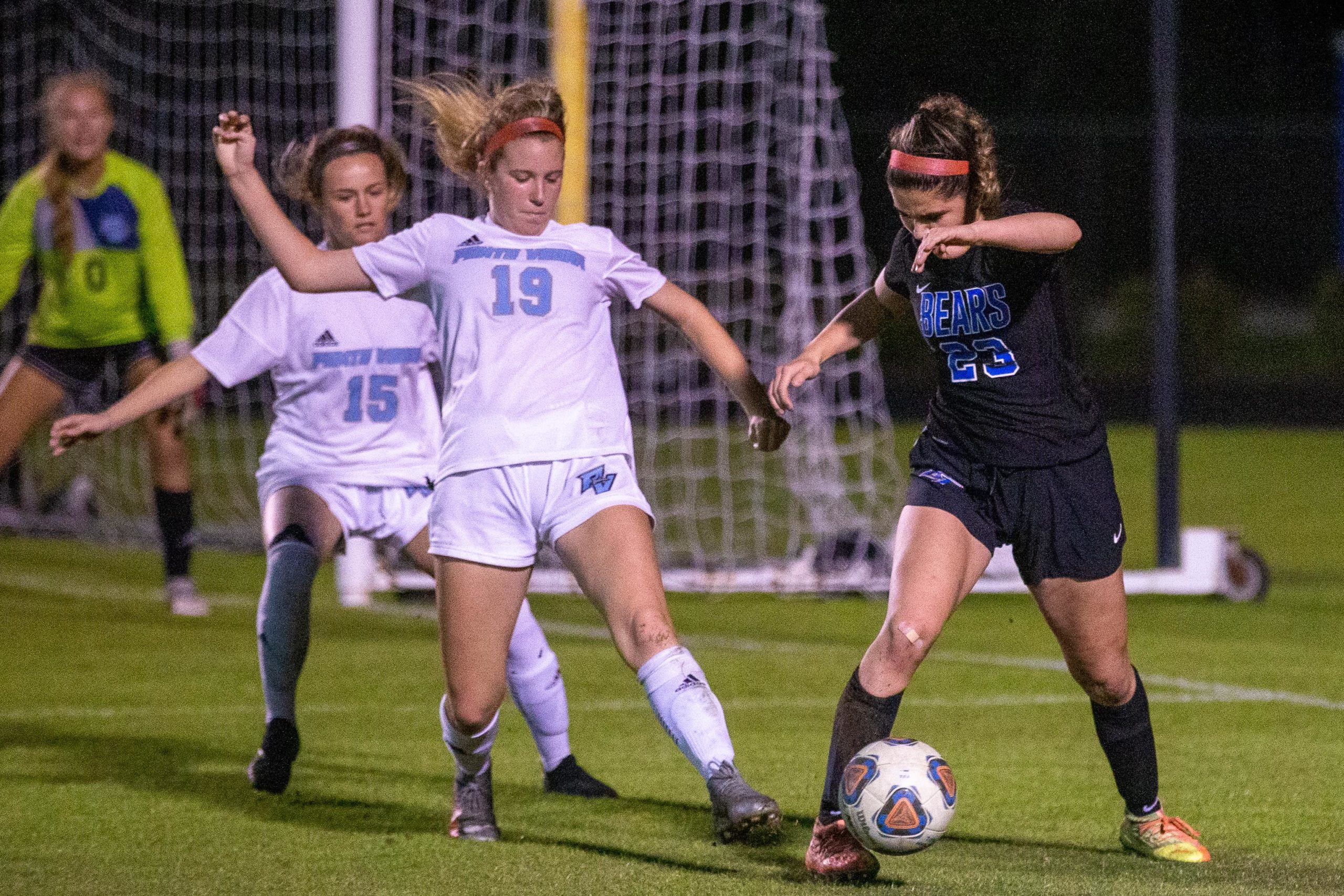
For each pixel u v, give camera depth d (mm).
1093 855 14945
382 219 17203
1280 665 27516
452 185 39062
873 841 13023
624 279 14094
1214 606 35531
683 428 67062
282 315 17656
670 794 17844
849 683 13711
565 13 32844
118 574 38594
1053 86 105000
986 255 13297
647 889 13492
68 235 27922
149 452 31891
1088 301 106375
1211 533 36094
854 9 85188
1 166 57594
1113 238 108125
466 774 15562
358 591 34531
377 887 13664
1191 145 114188
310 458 18109
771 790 18000
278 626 16594
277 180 17797
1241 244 115312
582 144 33031
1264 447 71188
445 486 13820
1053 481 13555
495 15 44344
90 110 27328
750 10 63438
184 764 19250
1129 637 30891
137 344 29078
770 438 14414
